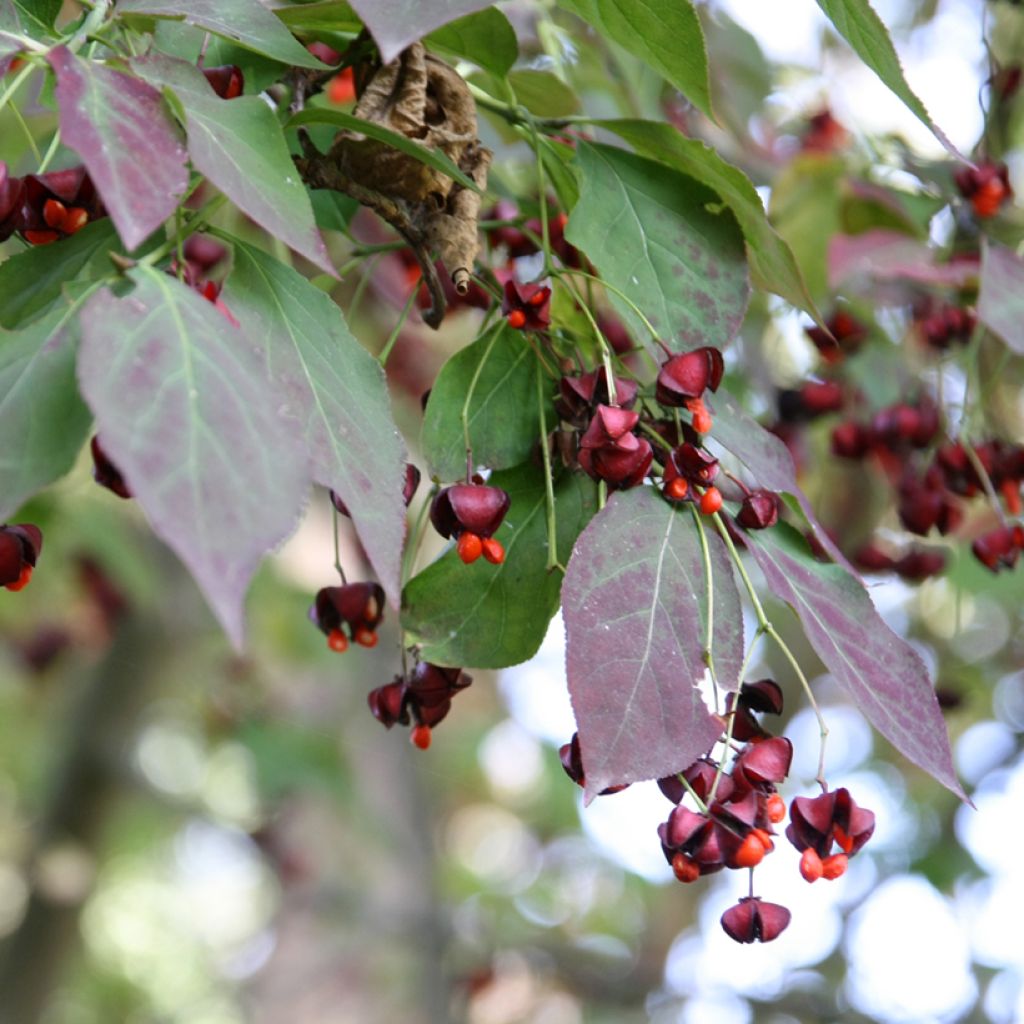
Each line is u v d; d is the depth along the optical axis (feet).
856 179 2.01
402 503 1.19
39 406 1.12
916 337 2.12
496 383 1.38
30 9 1.28
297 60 1.26
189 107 1.17
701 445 1.31
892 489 2.02
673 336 1.33
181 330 1.09
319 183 1.36
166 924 8.12
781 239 1.36
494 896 5.74
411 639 1.36
